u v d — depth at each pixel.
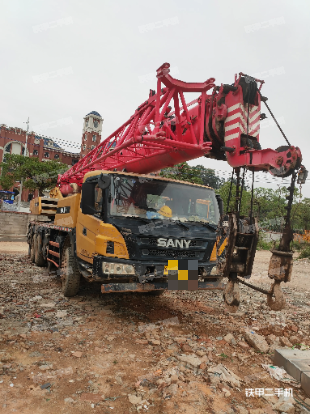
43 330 4.21
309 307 6.51
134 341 4.03
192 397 2.83
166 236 4.54
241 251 3.74
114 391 2.87
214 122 4.23
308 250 17.09
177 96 4.62
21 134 50.75
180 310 5.55
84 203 4.70
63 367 3.24
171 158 5.30
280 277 3.50
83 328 4.36
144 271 4.35
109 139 6.54
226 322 5.03
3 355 3.40
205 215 5.48
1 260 10.33
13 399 2.64
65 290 5.89
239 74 3.94
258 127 4.02
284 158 3.46
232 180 4.09
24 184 33.06
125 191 4.86
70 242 6.28
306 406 2.87
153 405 2.69
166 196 5.20
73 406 2.61
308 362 3.43
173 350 3.81
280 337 4.39
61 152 56.06
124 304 5.70
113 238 4.39
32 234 10.61
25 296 5.88
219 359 3.68
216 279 4.94
